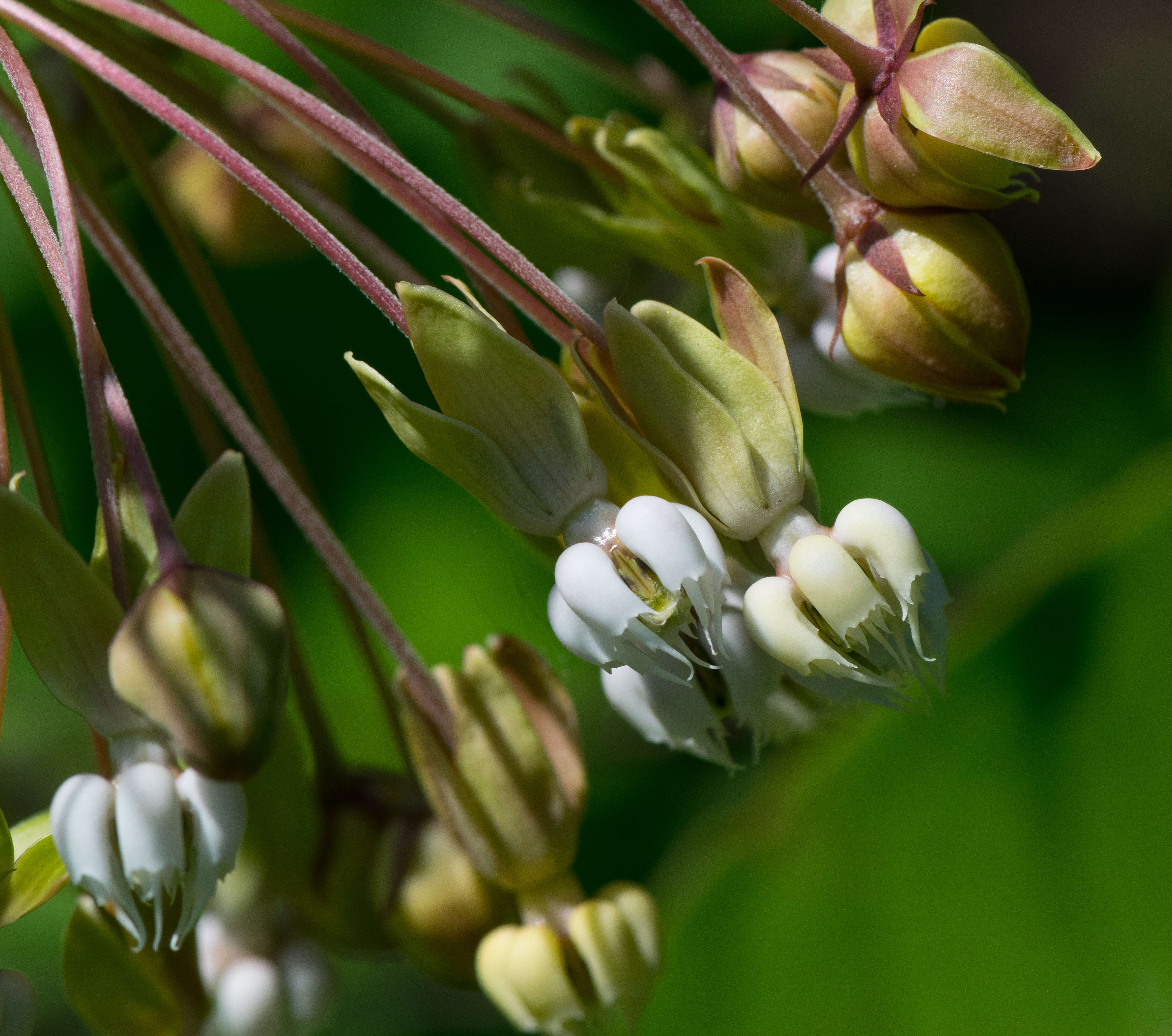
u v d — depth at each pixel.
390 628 0.16
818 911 0.17
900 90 0.15
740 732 0.19
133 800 0.15
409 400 0.15
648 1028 0.17
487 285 0.16
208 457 0.17
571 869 0.17
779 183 0.16
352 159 0.16
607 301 0.18
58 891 0.15
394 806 0.17
